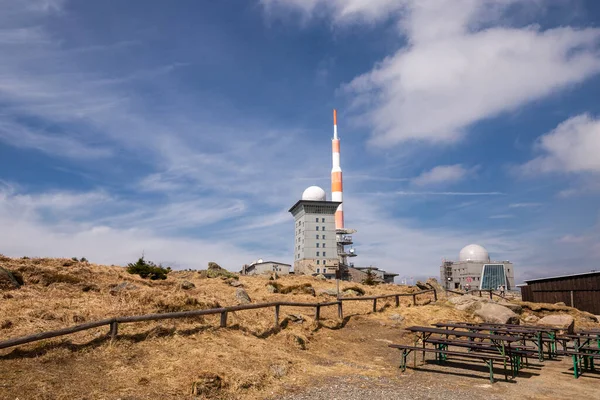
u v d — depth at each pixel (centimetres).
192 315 1232
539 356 1399
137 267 2311
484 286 10262
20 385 753
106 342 1016
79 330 965
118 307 1299
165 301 1413
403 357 1223
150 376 895
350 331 1775
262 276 3544
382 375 1123
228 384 905
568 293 3778
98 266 2150
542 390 1002
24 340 852
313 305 1736
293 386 972
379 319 2062
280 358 1164
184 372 929
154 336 1112
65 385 789
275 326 1511
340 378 1067
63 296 1395
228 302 1728
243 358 1094
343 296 2661
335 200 13638
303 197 12656
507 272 10869
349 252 13275
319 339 1545
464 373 1176
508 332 1438
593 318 2823
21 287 1426
